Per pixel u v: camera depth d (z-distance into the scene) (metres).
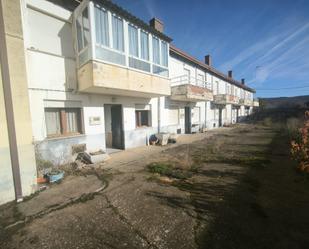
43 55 6.37
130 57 7.84
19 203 4.10
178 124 14.47
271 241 2.69
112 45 7.02
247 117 33.81
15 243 2.82
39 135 6.25
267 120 24.67
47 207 3.90
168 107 13.21
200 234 2.91
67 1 7.06
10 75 4.09
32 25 6.25
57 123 7.03
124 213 3.61
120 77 7.27
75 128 7.62
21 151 4.30
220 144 10.65
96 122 8.11
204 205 3.83
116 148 10.01
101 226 3.20
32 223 3.34
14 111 4.18
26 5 6.02
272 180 5.02
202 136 14.32
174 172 5.93
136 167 6.65
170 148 9.99
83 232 3.05
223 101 19.56
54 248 2.69
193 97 12.74
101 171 6.26
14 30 4.15
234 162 6.90
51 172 5.58
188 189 4.67
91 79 6.46
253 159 7.16
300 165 5.40
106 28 6.81
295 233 2.84
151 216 3.48
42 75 6.35
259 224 3.11
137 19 7.84
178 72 14.12
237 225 3.10
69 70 7.14
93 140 7.98
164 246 2.68
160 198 4.21
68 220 3.41
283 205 3.70
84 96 7.66
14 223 3.34
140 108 10.77
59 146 6.72
